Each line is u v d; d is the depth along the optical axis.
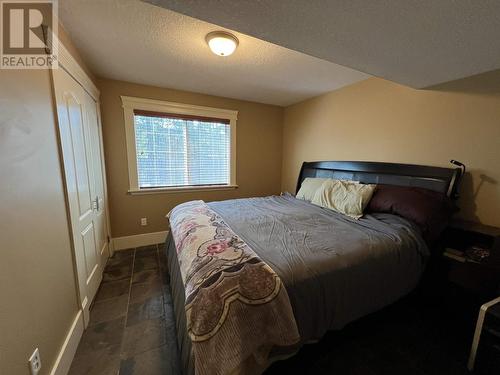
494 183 1.65
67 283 1.35
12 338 0.82
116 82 2.66
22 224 0.92
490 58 1.42
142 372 1.23
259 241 1.47
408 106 2.16
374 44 1.28
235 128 3.50
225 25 1.12
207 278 1.00
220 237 1.40
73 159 1.55
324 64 2.18
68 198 1.40
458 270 1.51
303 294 1.08
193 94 3.11
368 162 2.45
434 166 1.96
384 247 1.43
